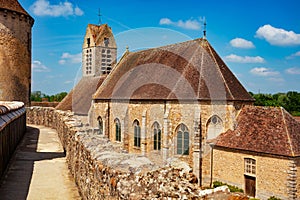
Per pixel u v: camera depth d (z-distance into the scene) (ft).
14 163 51.57
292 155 70.59
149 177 18.13
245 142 80.38
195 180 18.86
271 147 75.25
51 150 65.77
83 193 33.14
